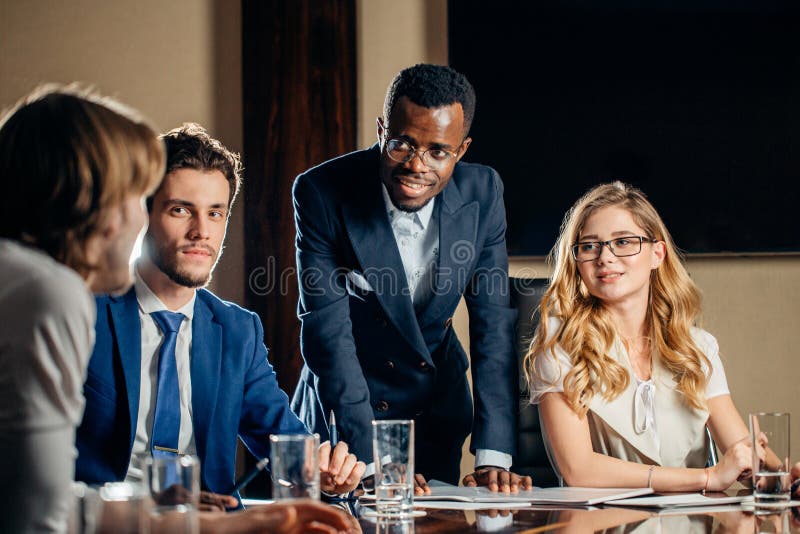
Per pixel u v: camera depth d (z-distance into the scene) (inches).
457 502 63.8
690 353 83.9
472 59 130.0
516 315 89.8
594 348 82.4
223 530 48.5
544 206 129.1
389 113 77.1
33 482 38.0
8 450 37.8
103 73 134.5
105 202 42.0
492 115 129.6
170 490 42.5
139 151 43.0
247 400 75.2
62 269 39.8
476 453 81.7
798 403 130.0
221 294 130.6
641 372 85.0
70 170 41.1
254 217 128.3
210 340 73.2
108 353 69.3
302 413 88.7
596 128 129.6
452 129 76.2
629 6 130.0
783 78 130.2
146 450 69.6
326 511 48.5
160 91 134.1
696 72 130.0
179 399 70.9
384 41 132.2
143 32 134.6
